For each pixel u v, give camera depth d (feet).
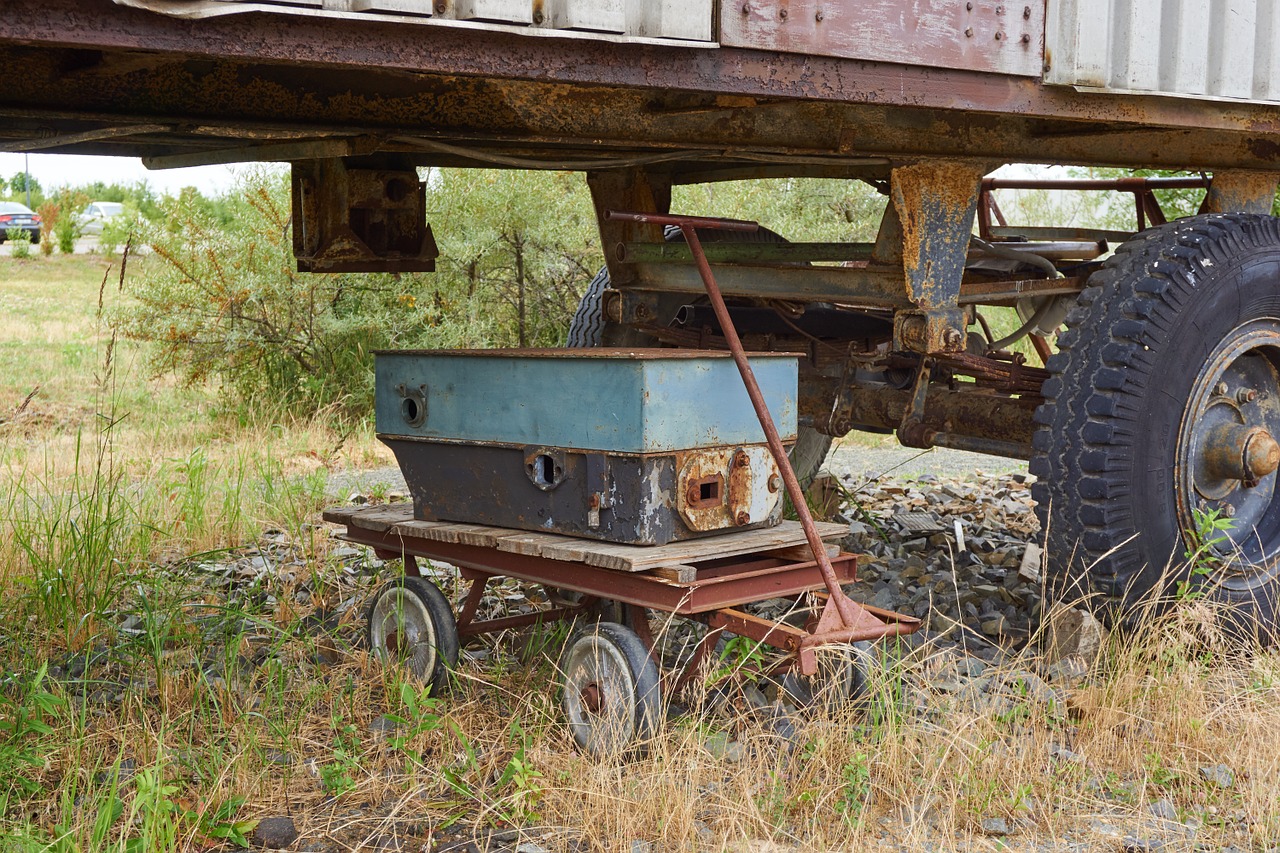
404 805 10.63
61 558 16.57
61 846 9.20
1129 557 13.53
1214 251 14.17
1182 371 13.83
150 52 8.66
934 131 14.20
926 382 16.29
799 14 11.25
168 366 35.32
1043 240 20.11
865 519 21.27
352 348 34.96
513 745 11.72
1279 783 10.75
